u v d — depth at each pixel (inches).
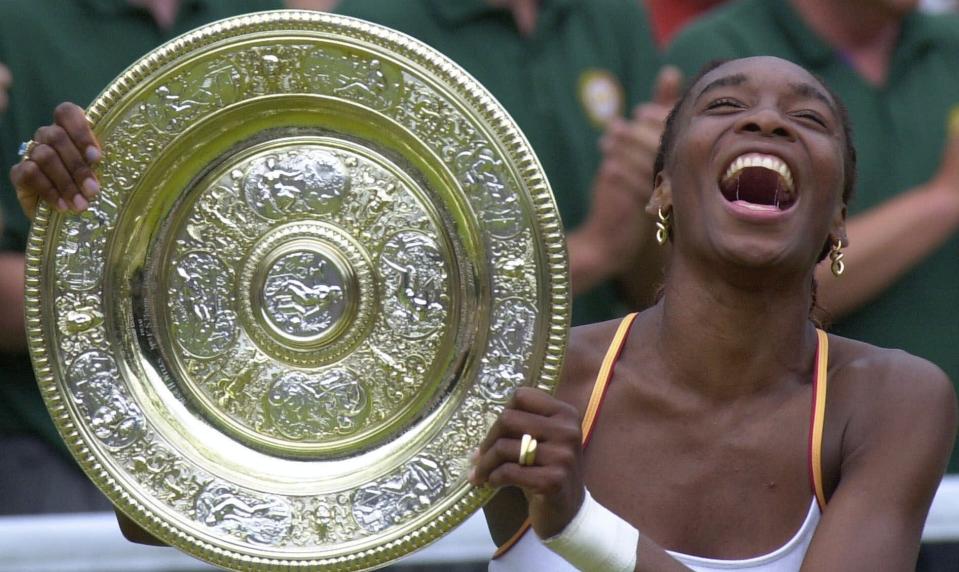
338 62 411.2
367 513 408.2
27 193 415.5
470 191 407.8
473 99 406.3
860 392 411.5
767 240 399.5
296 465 415.8
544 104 666.2
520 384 404.5
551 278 402.6
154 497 411.2
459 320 413.7
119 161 413.7
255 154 422.0
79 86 641.0
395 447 412.5
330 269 419.2
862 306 665.0
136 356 417.7
